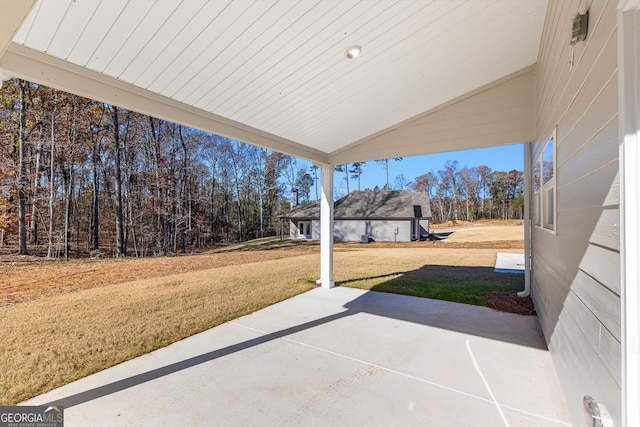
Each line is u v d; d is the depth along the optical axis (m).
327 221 5.92
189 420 2.03
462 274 7.59
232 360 2.92
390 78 3.33
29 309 4.73
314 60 2.75
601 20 1.36
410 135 4.73
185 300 5.21
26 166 8.94
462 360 2.88
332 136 4.83
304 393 2.34
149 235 13.63
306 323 3.98
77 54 2.20
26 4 1.22
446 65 3.29
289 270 8.37
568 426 1.94
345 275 7.52
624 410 1.06
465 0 2.31
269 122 3.98
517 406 2.16
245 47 2.43
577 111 1.83
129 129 12.88
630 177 1.04
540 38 3.19
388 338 3.44
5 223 8.38
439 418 2.04
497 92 4.13
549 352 2.98
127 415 2.09
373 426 1.96
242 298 5.31
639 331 1.02
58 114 9.71
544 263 3.36
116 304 4.98
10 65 2.02
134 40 2.13
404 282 6.56
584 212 1.69
